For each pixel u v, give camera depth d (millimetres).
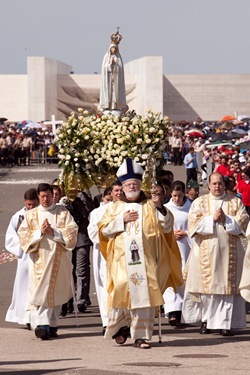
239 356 14578
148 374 12414
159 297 15734
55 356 14953
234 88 117500
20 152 74375
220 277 17250
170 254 16172
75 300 18500
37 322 17031
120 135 19828
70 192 20109
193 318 17719
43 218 17531
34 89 107625
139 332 15734
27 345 16344
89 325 18547
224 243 17297
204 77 116938
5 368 13422
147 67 108188
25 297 18109
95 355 14992
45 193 17531
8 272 25766
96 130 19953
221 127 88375
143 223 15922
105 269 17359
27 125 89125
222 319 17172
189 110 117312
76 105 111312
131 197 16062
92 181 20156
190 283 17484
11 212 40281
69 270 17531
